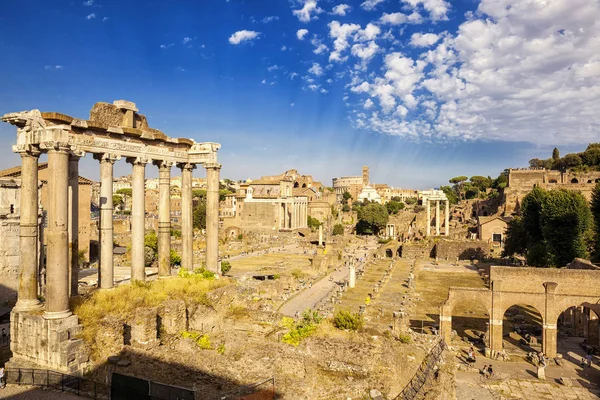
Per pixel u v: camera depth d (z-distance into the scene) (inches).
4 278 1982.0
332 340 1213.7
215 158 1771.7
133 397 869.2
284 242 6264.8
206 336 1254.3
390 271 4030.5
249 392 872.9
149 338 1135.6
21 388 994.1
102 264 1411.2
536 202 3683.6
